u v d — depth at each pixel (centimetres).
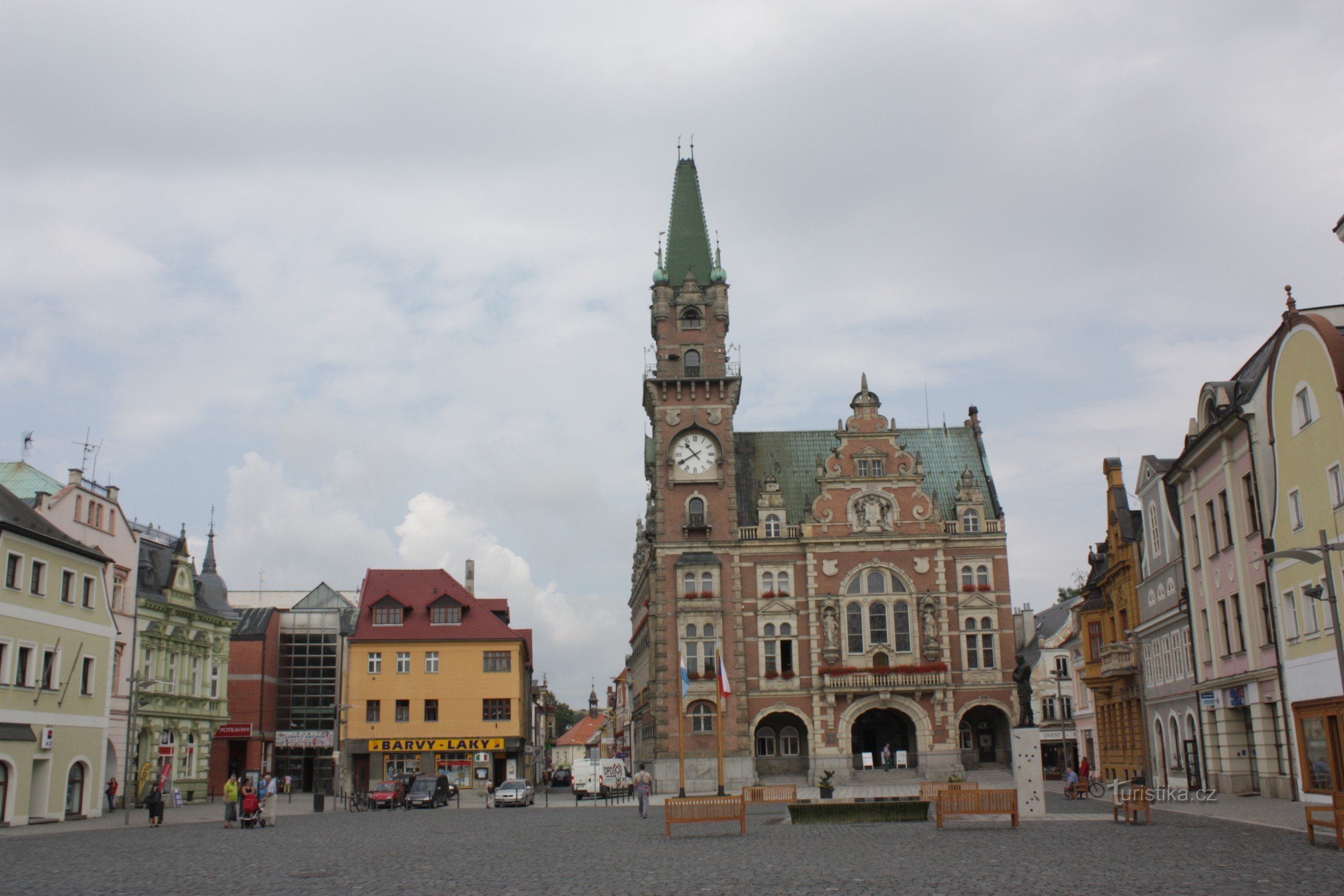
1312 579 4494
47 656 6050
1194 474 5809
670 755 8438
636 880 2611
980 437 9538
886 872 2597
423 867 3041
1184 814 4428
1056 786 8356
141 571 7919
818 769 8344
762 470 9325
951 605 8644
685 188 9806
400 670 9800
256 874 2912
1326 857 2694
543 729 19338
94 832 4972
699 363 9200
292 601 13150
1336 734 4309
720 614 8619
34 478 7975
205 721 8612
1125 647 7006
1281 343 4706
